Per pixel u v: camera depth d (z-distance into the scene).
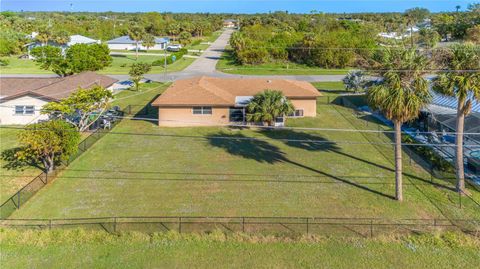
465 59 21.08
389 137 34.78
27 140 24.48
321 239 18.52
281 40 90.88
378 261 16.89
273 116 36.62
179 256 17.33
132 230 19.44
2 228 19.22
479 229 19.27
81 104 33.78
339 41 84.75
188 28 145.62
